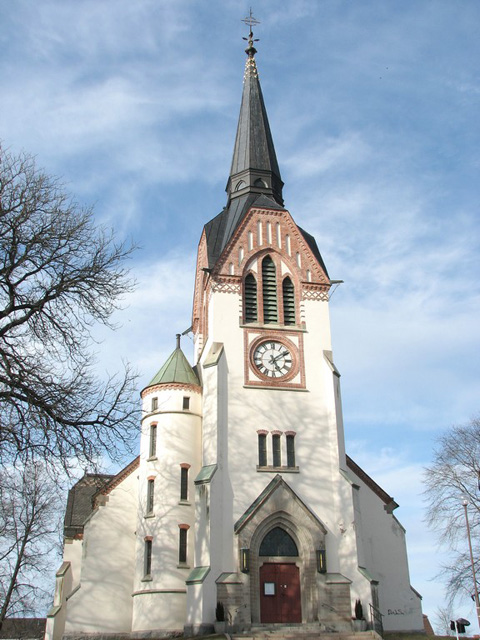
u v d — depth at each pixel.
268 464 43.34
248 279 49.09
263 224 50.81
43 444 24.75
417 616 44.31
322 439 45.00
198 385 47.72
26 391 24.55
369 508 46.56
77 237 27.53
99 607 44.25
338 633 37.59
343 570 41.00
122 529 46.66
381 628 39.38
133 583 45.22
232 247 49.28
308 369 46.97
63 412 25.30
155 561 42.03
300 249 50.66
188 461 44.97
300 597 40.47
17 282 26.20
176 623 40.31
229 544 40.41
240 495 41.97
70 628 43.31
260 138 58.19
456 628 38.75
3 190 26.38
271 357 46.69
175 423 45.88
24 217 26.22
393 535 46.16
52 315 26.81
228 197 57.53
